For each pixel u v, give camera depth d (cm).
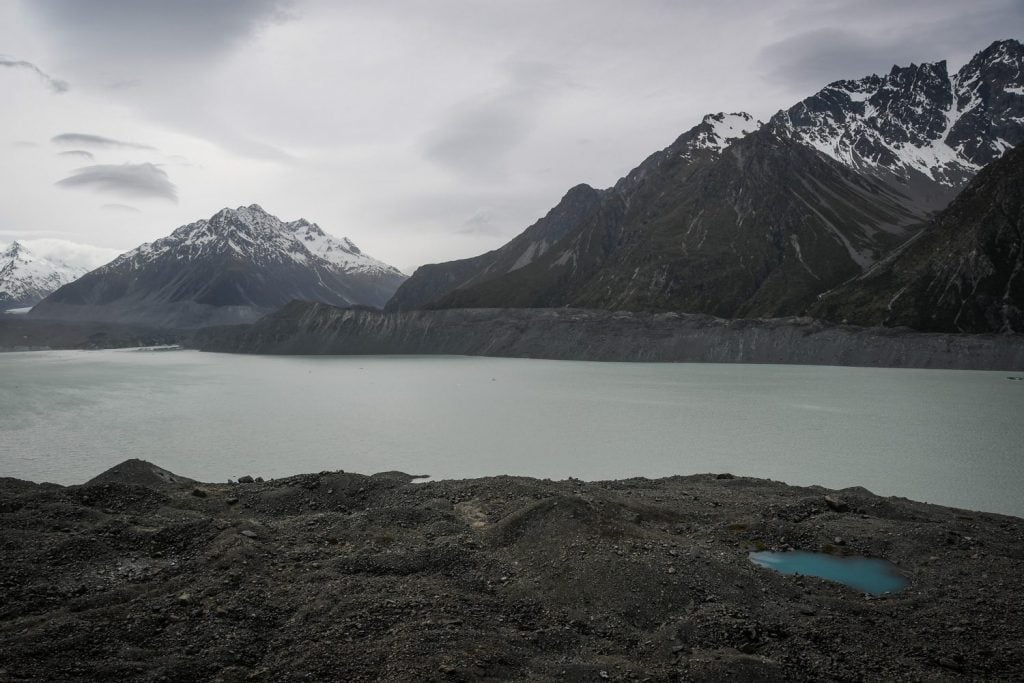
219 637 1916
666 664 1831
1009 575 2573
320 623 1989
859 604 2303
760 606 2228
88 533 2756
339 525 3002
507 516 2994
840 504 3469
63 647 1830
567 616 2152
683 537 2970
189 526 2806
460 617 2050
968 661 1920
